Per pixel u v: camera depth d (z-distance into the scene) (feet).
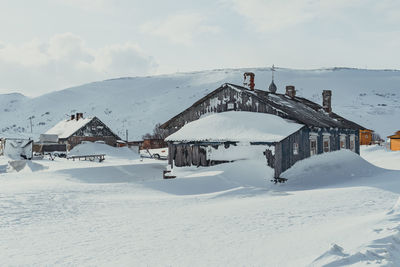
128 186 54.60
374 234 19.58
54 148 169.48
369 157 127.85
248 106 84.28
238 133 72.95
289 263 16.37
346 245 18.38
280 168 65.77
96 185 55.21
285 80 586.04
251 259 17.54
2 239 23.04
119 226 27.07
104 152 175.42
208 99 91.20
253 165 67.26
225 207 36.11
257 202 39.09
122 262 17.83
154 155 162.30
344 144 96.53
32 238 23.27
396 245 17.83
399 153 125.70
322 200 38.24
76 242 22.09
